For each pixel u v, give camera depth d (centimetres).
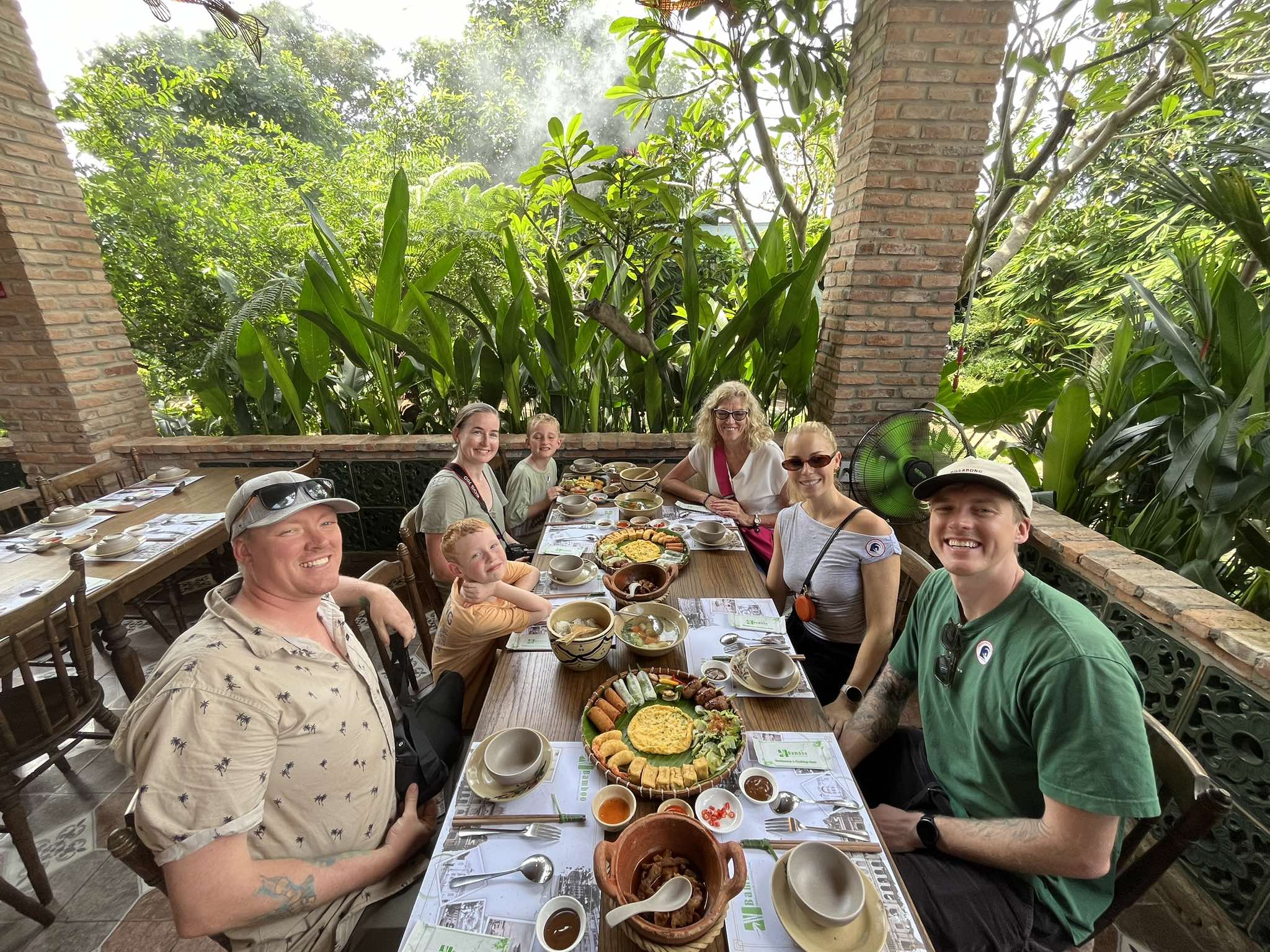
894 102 280
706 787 103
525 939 81
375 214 695
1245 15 334
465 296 617
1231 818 155
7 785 159
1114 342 279
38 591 196
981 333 831
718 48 441
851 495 305
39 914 160
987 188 377
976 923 103
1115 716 92
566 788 106
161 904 167
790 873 86
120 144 606
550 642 137
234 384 423
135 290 583
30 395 347
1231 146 225
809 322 334
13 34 313
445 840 96
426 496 222
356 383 396
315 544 105
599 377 397
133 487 307
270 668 99
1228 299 215
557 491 276
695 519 243
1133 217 629
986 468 108
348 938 108
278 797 101
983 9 267
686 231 346
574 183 375
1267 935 145
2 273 322
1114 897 108
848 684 166
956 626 121
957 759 121
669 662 143
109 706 250
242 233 618
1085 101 337
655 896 78
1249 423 191
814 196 485
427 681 255
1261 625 158
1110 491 259
